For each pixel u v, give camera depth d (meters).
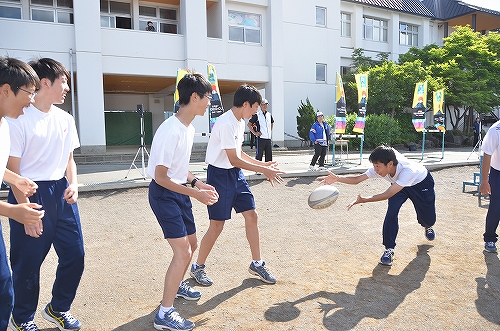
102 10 15.90
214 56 16.31
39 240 2.62
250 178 8.88
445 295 3.48
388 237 4.27
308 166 10.99
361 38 24.38
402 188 4.33
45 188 2.64
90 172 10.13
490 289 3.60
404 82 21.11
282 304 3.30
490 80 23.64
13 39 12.91
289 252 4.66
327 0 21.52
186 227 3.20
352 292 3.54
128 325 2.99
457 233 5.41
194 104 2.90
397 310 3.19
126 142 18.41
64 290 2.87
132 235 5.34
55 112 2.74
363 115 11.03
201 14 15.62
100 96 14.01
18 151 2.48
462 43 23.94
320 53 21.48
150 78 15.97
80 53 13.62
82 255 2.87
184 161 3.03
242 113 3.52
